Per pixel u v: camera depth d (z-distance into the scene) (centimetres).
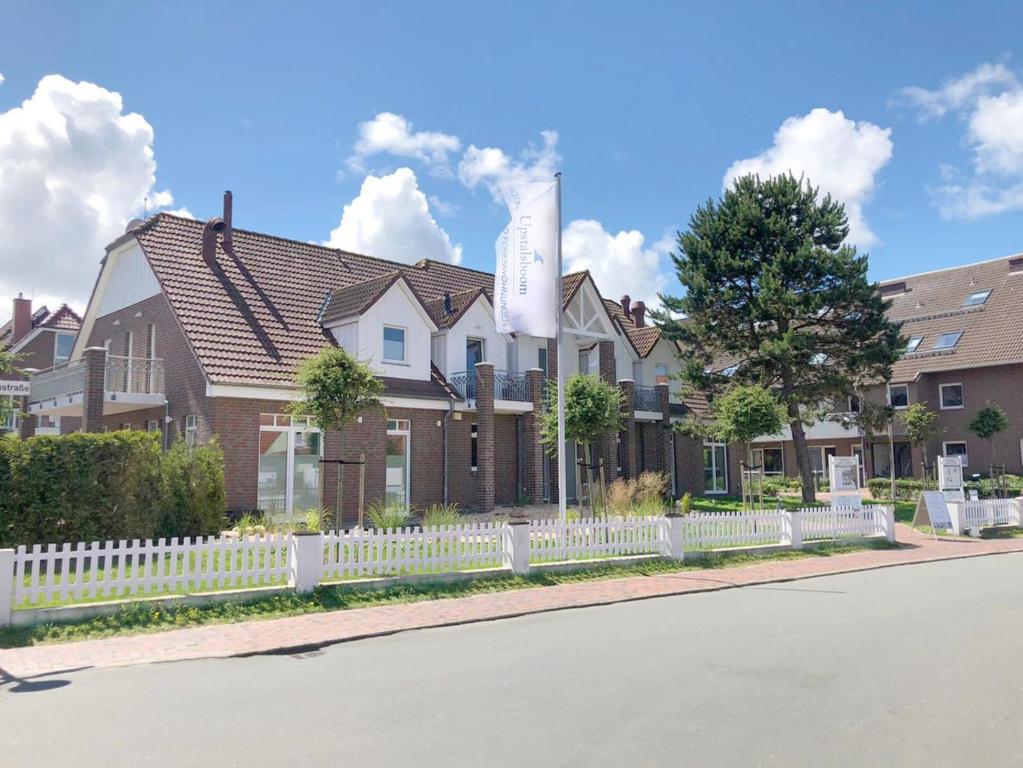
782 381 2875
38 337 3847
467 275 3111
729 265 2756
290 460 1991
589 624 996
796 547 1780
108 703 648
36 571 934
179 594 1019
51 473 1216
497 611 1077
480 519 2075
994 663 773
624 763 503
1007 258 4212
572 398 1898
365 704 638
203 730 573
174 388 2055
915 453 3881
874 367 2777
